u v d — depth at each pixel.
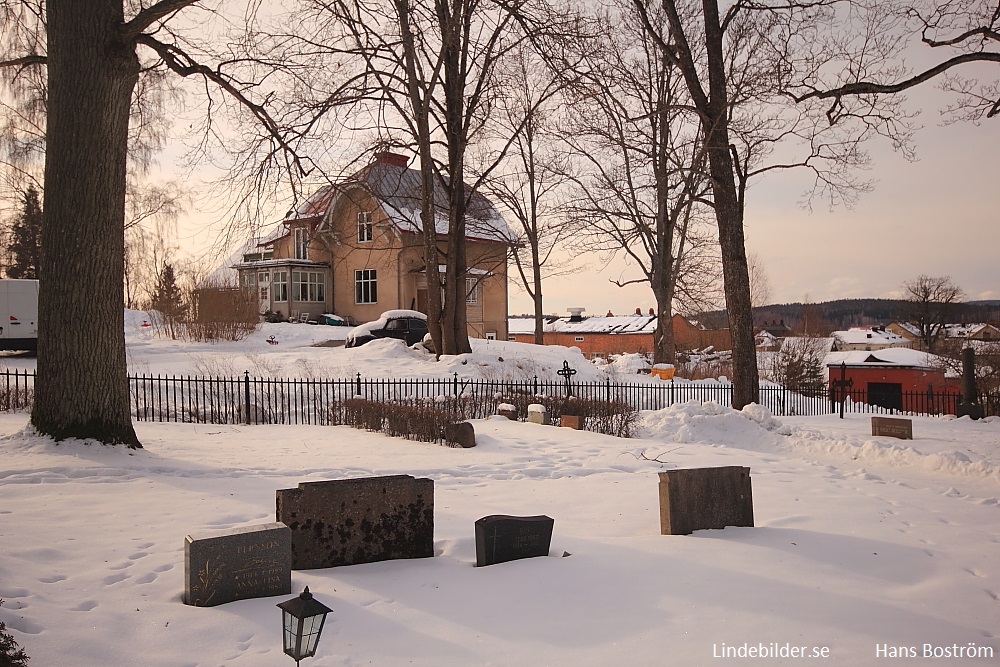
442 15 21.67
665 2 20.00
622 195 36.78
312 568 6.08
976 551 6.93
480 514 8.29
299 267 45.59
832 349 76.12
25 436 11.01
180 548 6.42
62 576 5.59
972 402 22.81
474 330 47.56
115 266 11.48
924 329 80.12
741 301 19.75
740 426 17.08
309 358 25.66
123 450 11.12
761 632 4.75
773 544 6.95
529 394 21.00
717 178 19.70
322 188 22.56
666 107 19.78
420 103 23.47
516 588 5.58
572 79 19.59
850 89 16.34
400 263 43.38
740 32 22.45
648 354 48.09
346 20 20.34
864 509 8.80
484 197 36.53
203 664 4.19
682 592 5.50
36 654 4.13
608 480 10.73
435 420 14.18
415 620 4.92
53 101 11.19
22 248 44.16
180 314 33.41
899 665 4.27
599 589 5.57
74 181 11.12
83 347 11.16
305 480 9.93
